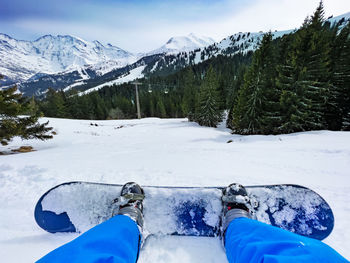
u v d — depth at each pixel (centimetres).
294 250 63
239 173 314
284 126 1171
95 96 5009
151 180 276
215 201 163
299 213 157
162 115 4566
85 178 283
